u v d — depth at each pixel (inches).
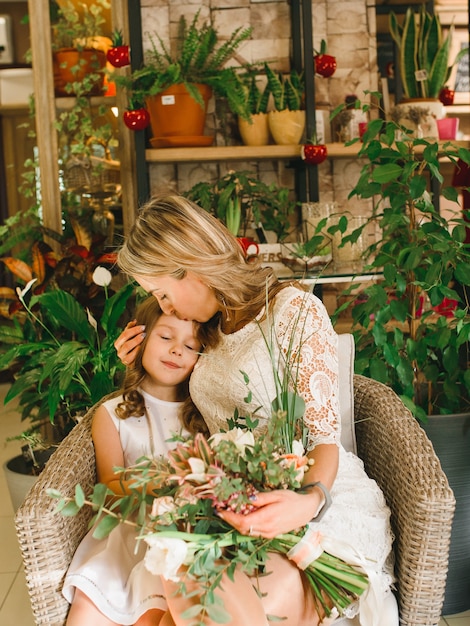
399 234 104.7
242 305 69.5
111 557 63.2
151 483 68.3
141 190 130.3
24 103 261.3
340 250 117.5
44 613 61.6
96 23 143.6
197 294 69.6
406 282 99.5
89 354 115.4
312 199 130.6
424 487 62.0
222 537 55.3
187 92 128.3
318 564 60.1
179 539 53.3
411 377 93.9
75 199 146.5
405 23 134.6
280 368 68.1
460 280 91.7
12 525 128.8
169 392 79.5
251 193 129.0
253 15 140.9
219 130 141.3
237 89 129.1
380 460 72.9
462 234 92.0
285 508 55.4
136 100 129.0
